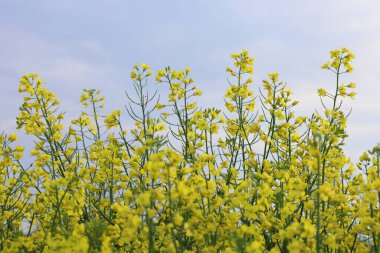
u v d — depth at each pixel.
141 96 1.75
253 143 1.72
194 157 1.65
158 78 1.77
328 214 1.51
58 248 1.31
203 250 1.41
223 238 1.40
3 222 1.59
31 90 1.80
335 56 1.70
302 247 1.32
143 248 1.41
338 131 1.60
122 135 1.74
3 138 1.77
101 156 1.73
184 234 1.50
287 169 1.63
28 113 1.81
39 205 1.65
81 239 1.34
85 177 1.66
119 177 1.69
